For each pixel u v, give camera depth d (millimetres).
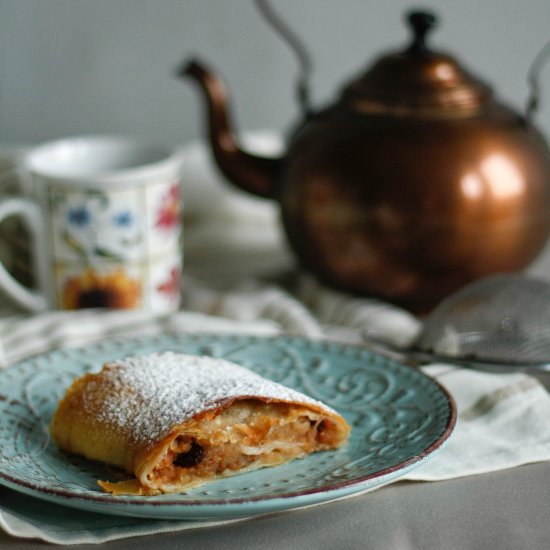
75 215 1001
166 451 785
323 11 1386
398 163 1005
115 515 783
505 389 888
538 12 1420
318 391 877
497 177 1006
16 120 1381
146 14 1359
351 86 1052
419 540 773
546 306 951
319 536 775
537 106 1052
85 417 818
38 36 1352
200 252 1192
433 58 1038
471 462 825
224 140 1088
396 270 1023
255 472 810
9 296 1024
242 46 1387
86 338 971
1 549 765
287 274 1143
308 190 1032
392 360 890
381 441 825
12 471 782
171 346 920
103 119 1392
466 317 951
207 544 770
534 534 776
